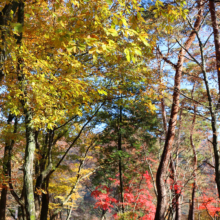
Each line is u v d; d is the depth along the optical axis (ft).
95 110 25.17
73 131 25.95
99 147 39.17
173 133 20.27
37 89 11.91
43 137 26.22
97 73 16.99
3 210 27.63
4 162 21.85
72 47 6.71
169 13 9.30
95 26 8.30
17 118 21.59
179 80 20.68
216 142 15.08
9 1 8.31
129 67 16.53
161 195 18.92
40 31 11.20
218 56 19.13
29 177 15.49
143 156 35.01
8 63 10.75
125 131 37.01
